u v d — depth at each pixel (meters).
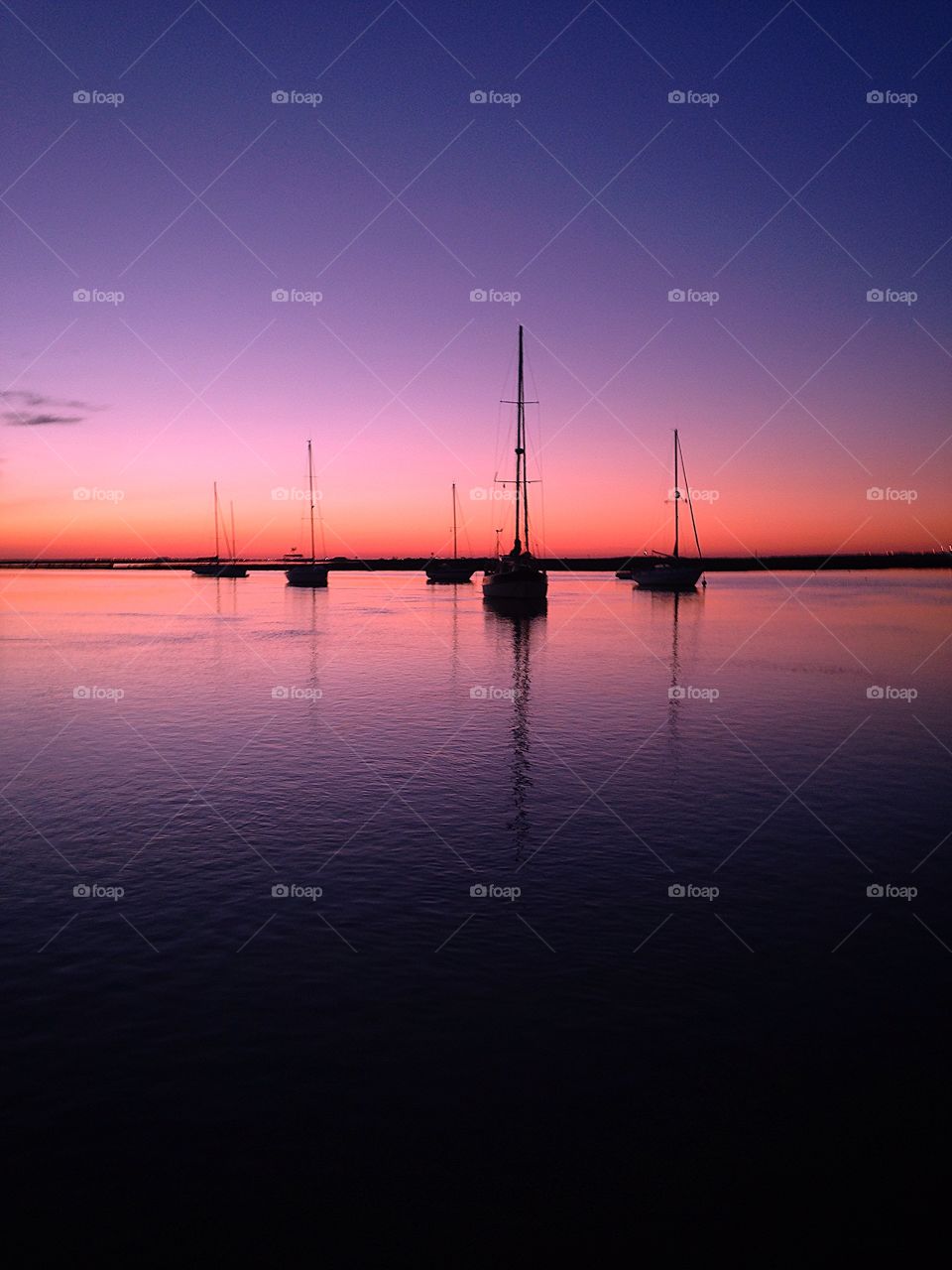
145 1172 5.43
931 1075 6.47
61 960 8.23
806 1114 6.00
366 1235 4.95
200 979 7.87
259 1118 5.93
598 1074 6.45
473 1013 7.30
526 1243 4.90
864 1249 4.88
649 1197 5.24
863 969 8.12
